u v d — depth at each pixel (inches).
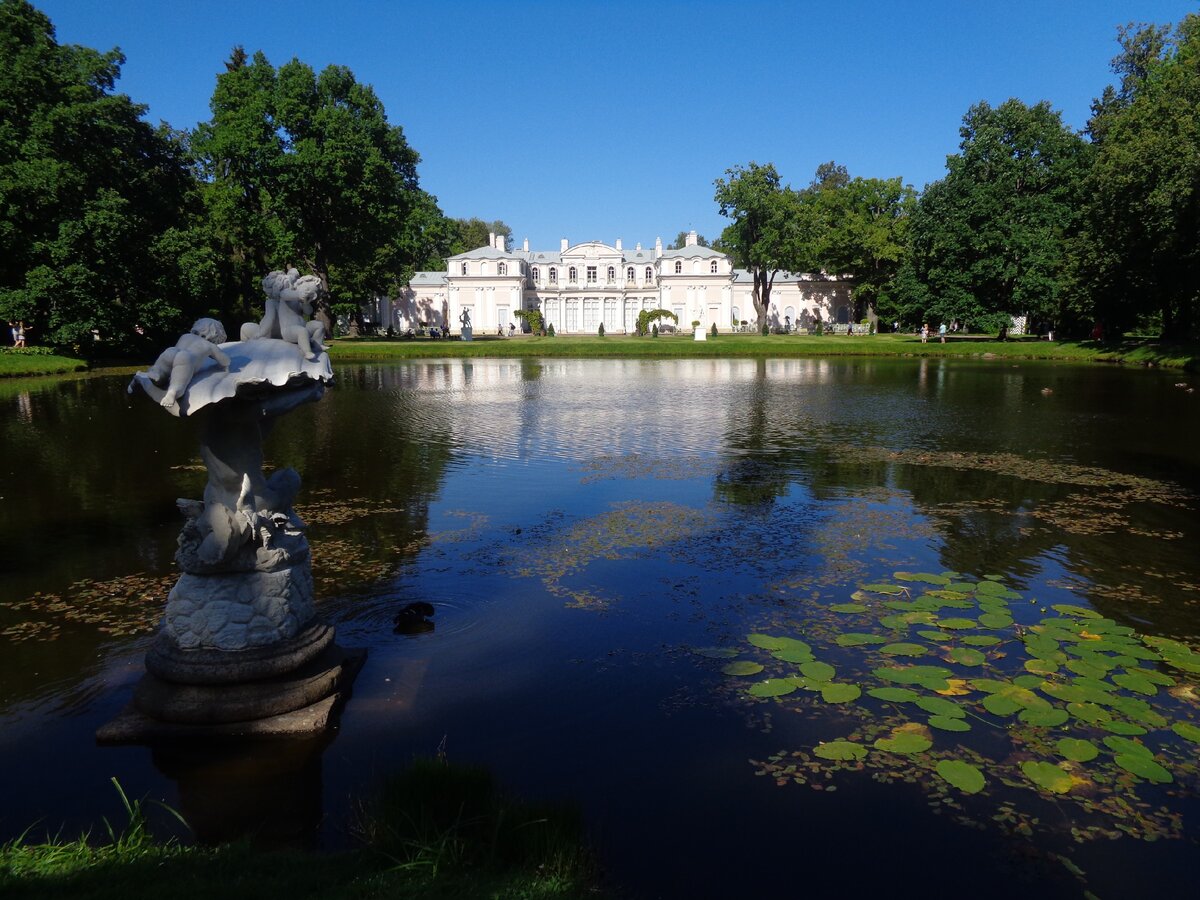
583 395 1089.4
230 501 221.8
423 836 159.8
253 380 202.8
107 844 170.6
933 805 184.7
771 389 1162.6
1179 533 406.6
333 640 248.8
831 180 3993.6
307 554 245.9
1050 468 571.2
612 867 164.1
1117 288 1620.3
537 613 299.0
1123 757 200.7
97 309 1434.5
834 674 247.8
